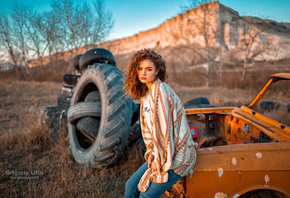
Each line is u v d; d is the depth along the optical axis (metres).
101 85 3.10
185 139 1.36
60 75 21.00
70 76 4.69
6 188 2.66
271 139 2.09
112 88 2.96
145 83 1.47
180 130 1.35
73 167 3.19
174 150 1.35
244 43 14.69
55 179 2.83
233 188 1.53
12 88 13.45
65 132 4.27
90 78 3.50
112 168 3.01
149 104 1.39
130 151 3.45
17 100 9.25
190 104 4.88
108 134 2.77
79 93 3.90
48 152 3.76
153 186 1.39
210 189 1.53
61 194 2.43
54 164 3.31
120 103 2.88
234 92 9.84
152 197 1.43
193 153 1.43
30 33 20.41
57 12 15.46
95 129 3.24
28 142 4.06
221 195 1.53
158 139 1.32
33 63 22.45
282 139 1.86
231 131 2.93
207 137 3.14
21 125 5.34
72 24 15.85
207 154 1.59
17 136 4.27
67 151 3.74
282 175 1.56
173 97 1.34
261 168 1.53
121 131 2.82
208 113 3.19
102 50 4.05
